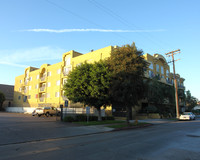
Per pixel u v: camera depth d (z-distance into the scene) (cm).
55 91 3891
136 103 1797
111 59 1897
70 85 2020
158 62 3997
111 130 1467
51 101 3953
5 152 698
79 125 1730
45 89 4206
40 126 1555
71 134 1209
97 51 3045
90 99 1992
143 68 1883
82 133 1270
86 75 1930
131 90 1711
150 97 3011
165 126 1841
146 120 2591
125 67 1723
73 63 3516
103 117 2339
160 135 1148
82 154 654
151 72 3594
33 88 4725
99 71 1862
